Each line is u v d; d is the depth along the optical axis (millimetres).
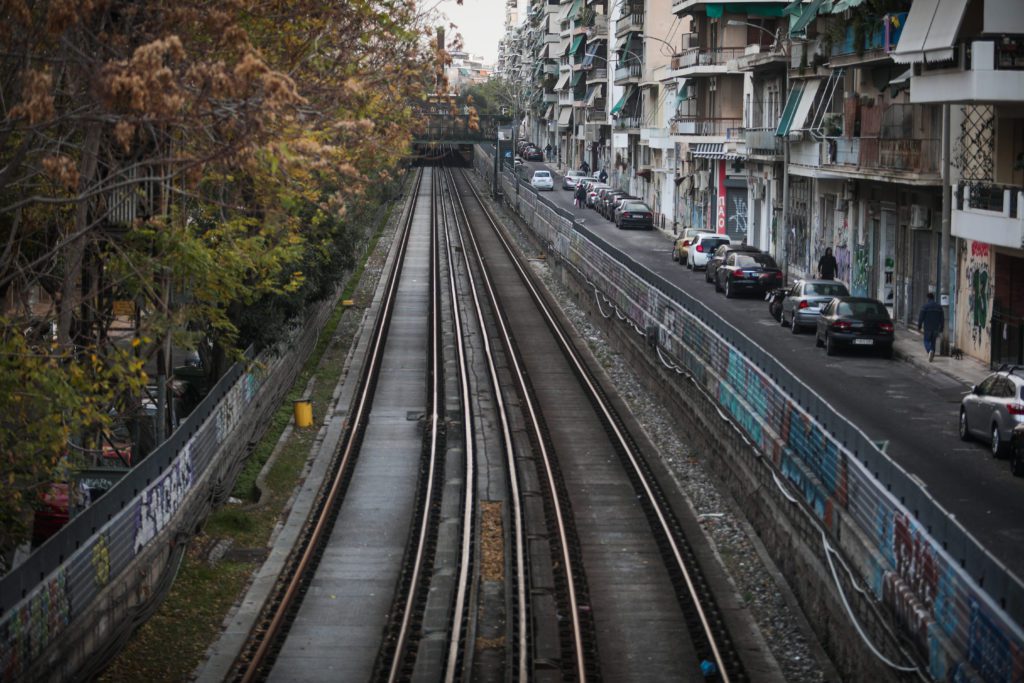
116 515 16016
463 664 15188
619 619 16828
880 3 38781
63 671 13844
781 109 56062
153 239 17156
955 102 29547
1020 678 10375
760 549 19859
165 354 20766
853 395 28312
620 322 38812
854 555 15469
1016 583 10766
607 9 106875
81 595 14625
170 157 13641
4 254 15422
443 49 17109
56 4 12727
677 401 29156
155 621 16766
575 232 52688
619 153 103625
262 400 28797
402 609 17359
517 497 22625
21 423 15148
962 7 28344
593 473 24750
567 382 34406
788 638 16281
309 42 16047
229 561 19562
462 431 28609
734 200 66562
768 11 62750
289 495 23656
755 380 22234
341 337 42719
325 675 15086
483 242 73562
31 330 15688
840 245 47500
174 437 19359
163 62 13000
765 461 20406
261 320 28031
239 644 16078
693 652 15688
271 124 12492
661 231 76688
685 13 68062
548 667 15109
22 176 15711
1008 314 30828
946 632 12328
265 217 18812
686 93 73250
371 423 29875
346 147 17266
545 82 150750
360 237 39219
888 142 37344
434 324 44875
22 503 16422
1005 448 22141
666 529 20469
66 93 13836
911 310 39031
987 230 29547
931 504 12992
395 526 21500
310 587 18375
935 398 28094
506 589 17922
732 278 46156
